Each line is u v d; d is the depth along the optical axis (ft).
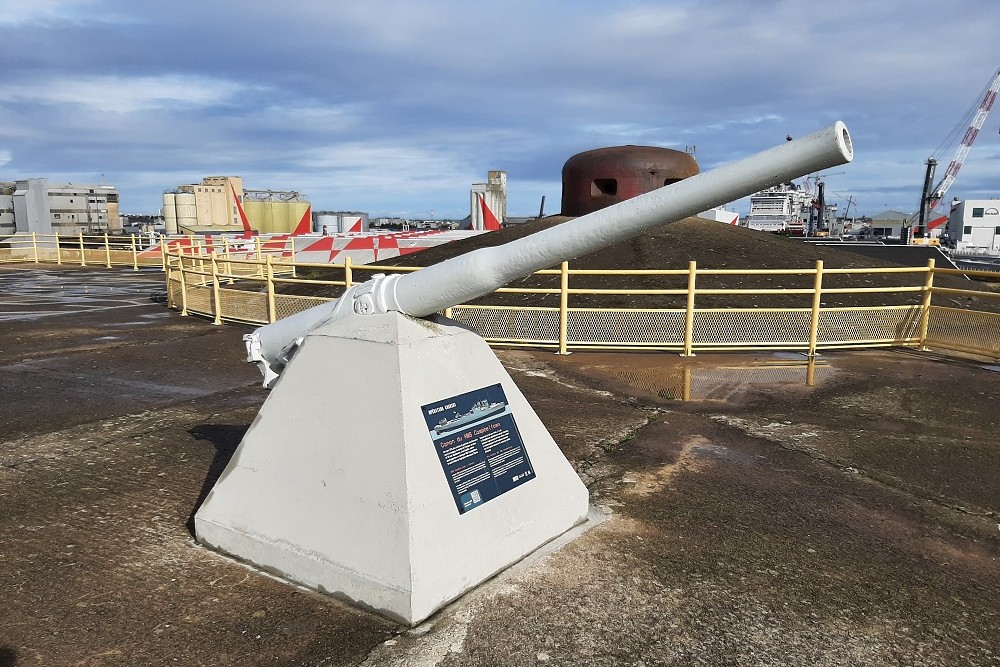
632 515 10.86
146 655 7.23
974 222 279.90
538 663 7.09
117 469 12.97
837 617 8.09
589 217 7.44
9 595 8.45
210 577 8.86
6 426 15.78
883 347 25.17
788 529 10.46
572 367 22.21
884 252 68.08
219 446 14.35
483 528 8.61
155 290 50.06
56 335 29.17
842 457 13.80
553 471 10.00
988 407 17.61
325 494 8.50
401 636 7.49
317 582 8.44
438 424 8.37
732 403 17.97
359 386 8.38
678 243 34.53
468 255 8.30
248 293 31.78
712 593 8.54
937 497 11.84
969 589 8.81
